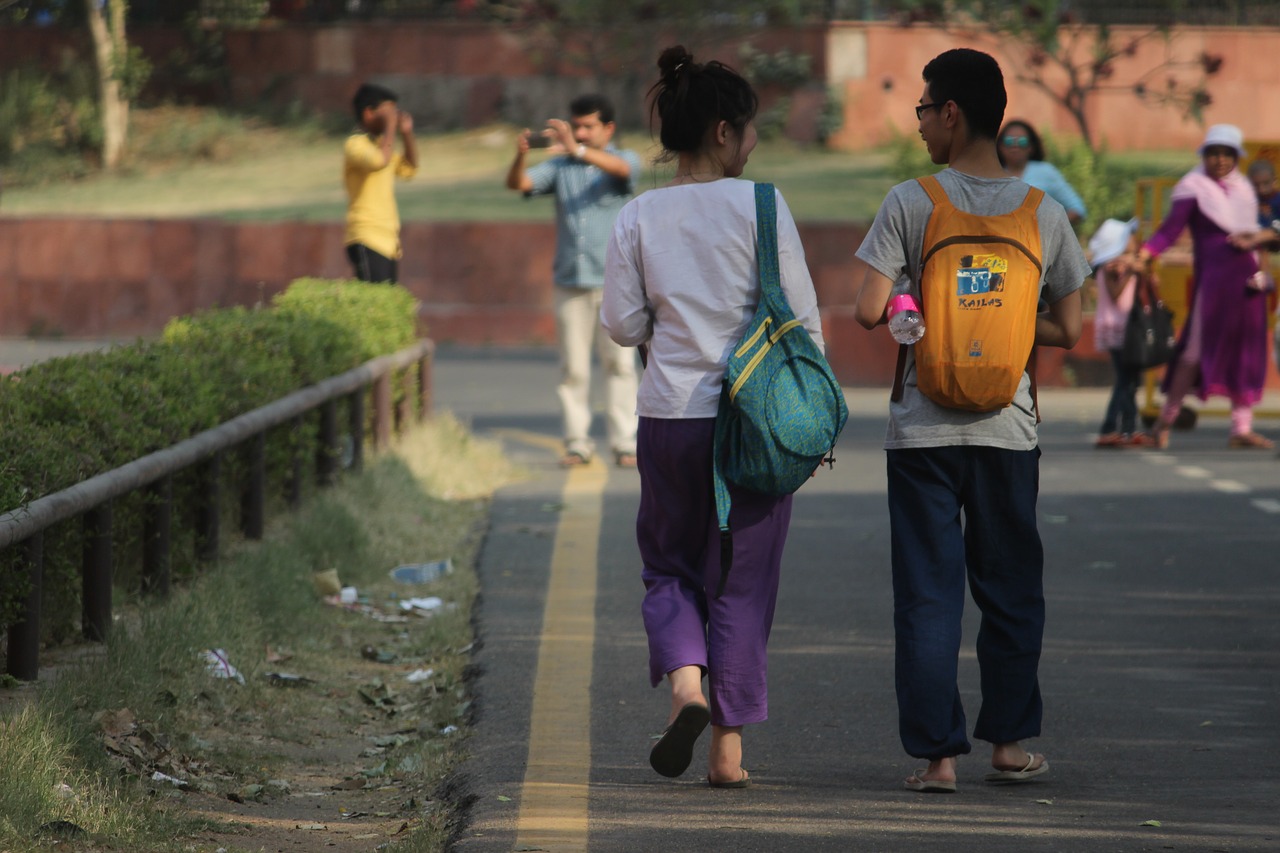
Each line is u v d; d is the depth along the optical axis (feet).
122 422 76.79
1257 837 54.80
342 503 107.96
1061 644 86.33
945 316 59.16
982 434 60.29
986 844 53.98
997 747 62.49
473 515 122.93
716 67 60.18
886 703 74.74
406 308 147.74
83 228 315.17
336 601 93.61
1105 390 224.12
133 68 426.92
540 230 310.45
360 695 77.30
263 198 383.24
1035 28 284.00
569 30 401.49
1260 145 174.29
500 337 305.94
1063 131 408.26
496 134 424.87
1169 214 160.56
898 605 60.95
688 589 60.34
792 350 57.62
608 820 56.54
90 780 56.54
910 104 413.80
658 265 58.95
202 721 68.90
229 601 81.61
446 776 63.98
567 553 108.58
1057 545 113.91
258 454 97.19
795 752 67.15
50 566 71.36
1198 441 170.30
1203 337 161.48
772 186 59.31
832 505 130.11
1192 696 76.02
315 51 440.45
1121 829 55.77
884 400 207.72
